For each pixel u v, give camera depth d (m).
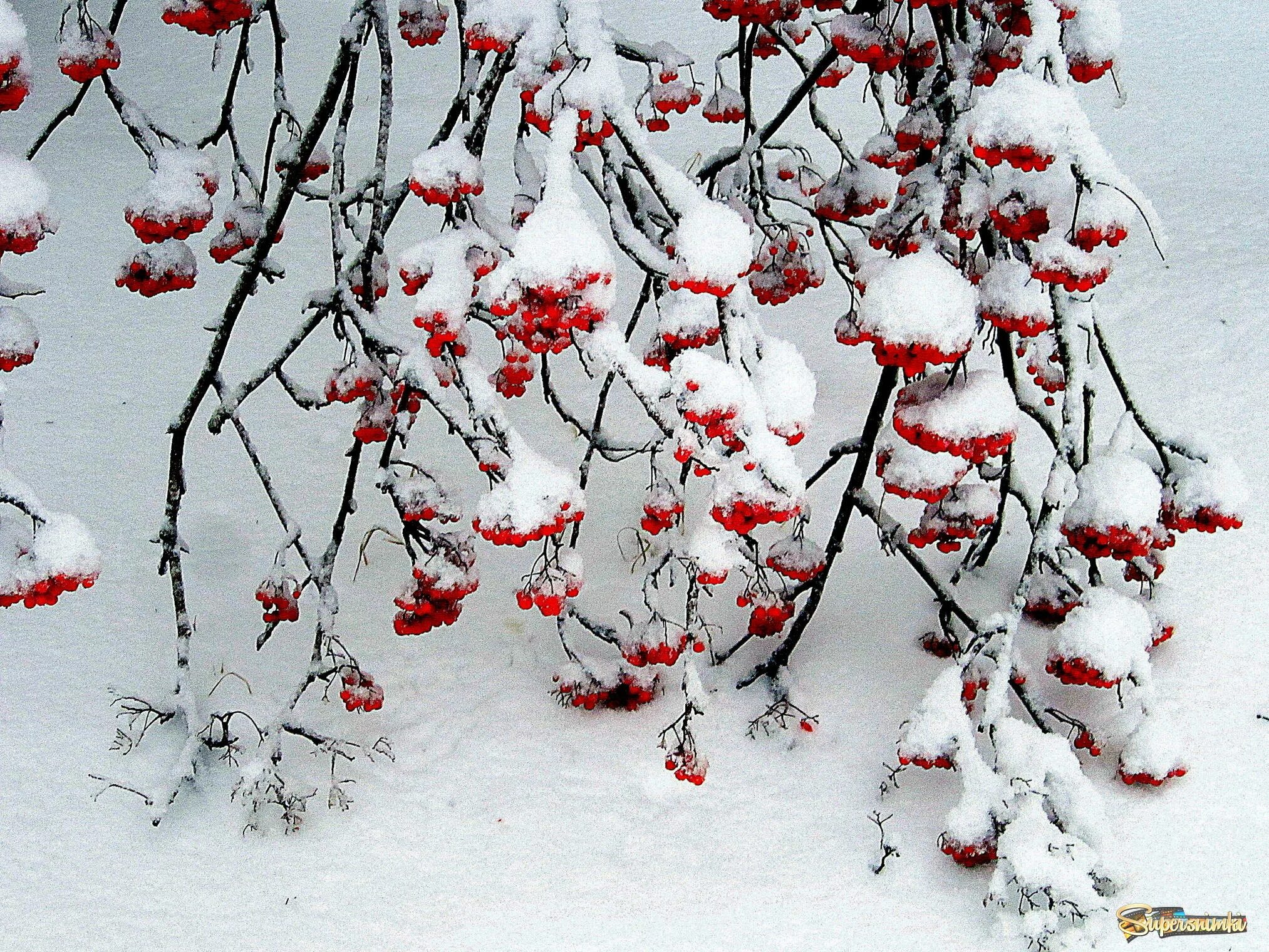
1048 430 4.20
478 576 4.13
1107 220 3.13
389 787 4.40
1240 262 7.53
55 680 4.85
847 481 5.89
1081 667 3.87
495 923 3.84
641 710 4.69
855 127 10.03
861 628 4.99
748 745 4.50
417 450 6.32
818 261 4.85
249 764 4.23
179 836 4.25
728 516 3.15
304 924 3.88
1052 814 3.81
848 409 6.47
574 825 4.21
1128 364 6.57
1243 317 6.90
